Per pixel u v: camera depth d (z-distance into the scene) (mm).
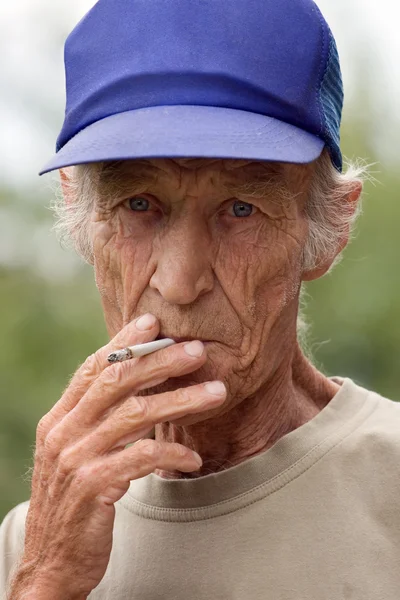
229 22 2324
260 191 2389
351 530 2488
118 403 2377
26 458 9438
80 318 9992
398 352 9211
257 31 2344
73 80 2510
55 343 9891
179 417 2354
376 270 9344
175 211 2387
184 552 2580
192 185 2336
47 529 2414
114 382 2326
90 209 2656
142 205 2461
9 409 9508
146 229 2453
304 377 2920
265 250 2449
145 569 2605
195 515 2605
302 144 2348
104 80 2391
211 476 2602
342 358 9297
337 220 2779
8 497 9195
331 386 2988
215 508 2584
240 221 2439
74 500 2348
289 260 2508
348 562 2445
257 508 2555
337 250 2807
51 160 2322
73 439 2385
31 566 2443
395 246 9414
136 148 2166
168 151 2143
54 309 10008
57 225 2980
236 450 2768
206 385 2324
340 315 9297
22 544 2871
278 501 2551
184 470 2354
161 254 2391
